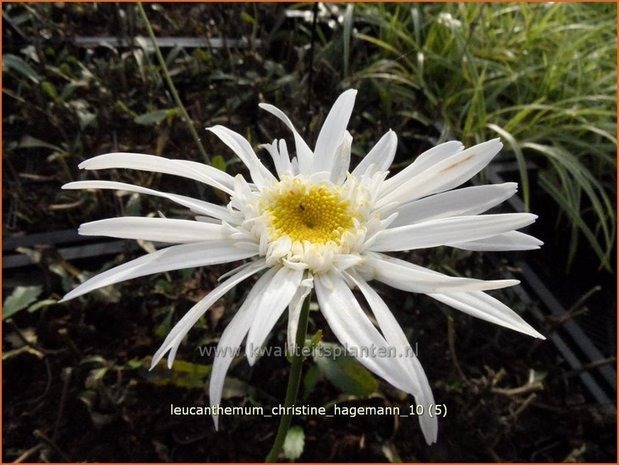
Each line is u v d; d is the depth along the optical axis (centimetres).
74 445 17
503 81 28
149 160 11
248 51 28
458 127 26
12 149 25
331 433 18
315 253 10
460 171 11
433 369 19
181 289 20
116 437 17
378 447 18
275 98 27
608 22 30
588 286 24
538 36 31
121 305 20
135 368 18
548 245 26
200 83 28
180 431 18
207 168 12
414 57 29
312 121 24
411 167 12
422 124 27
